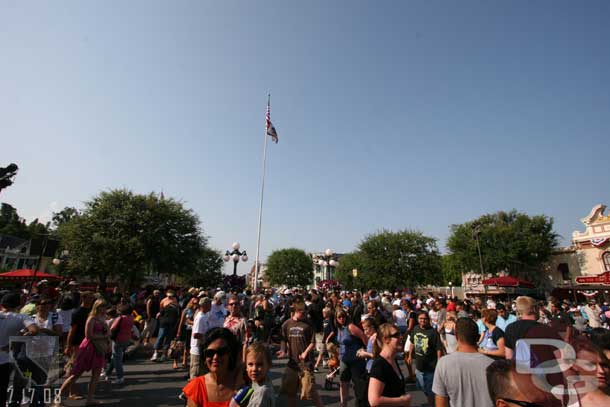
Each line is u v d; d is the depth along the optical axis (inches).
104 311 237.3
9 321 183.0
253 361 113.8
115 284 1167.0
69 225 1009.5
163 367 338.0
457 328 128.5
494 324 218.5
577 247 1525.6
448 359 120.0
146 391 260.1
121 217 1010.1
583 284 1104.8
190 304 356.5
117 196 1047.6
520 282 885.2
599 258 1441.9
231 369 110.3
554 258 1582.2
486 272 1599.4
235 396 105.3
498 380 72.4
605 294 1127.6
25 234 2158.0
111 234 985.5
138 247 967.0
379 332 128.3
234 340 111.6
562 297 1358.3
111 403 230.4
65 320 276.5
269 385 113.0
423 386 199.9
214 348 106.3
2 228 2118.6
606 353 86.3
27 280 706.2
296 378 190.7
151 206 1049.5
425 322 211.0
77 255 963.3
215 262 2532.0
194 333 261.3
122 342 281.7
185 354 346.0
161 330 372.2
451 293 1807.3
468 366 115.0
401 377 123.8
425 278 1663.4
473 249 1598.2
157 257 1008.9
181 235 1111.0
